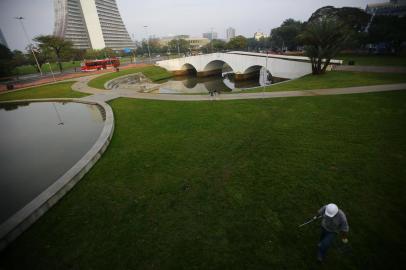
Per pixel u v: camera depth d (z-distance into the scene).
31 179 12.18
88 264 6.57
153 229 7.66
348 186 9.06
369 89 22.67
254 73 60.97
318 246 6.19
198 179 10.28
